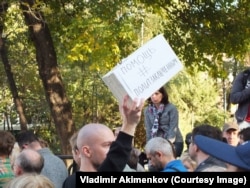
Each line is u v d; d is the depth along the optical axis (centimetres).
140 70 385
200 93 3050
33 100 2673
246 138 574
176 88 2992
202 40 1714
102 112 2867
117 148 377
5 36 1989
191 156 546
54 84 1484
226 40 1703
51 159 611
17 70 2495
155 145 536
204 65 1747
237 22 1692
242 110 742
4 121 2920
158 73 386
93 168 393
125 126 380
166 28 1758
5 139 590
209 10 1702
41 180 372
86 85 2681
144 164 742
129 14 1432
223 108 3206
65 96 1502
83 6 1471
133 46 1552
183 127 2933
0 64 2425
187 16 1727
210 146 302
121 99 383
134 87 383
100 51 1349
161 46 388
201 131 541
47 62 1484
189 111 3014
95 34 1350
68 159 828
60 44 1585
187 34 1744
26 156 503
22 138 643
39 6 1427
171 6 1694
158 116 817
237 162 293
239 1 1695
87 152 392
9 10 1527
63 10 1547
